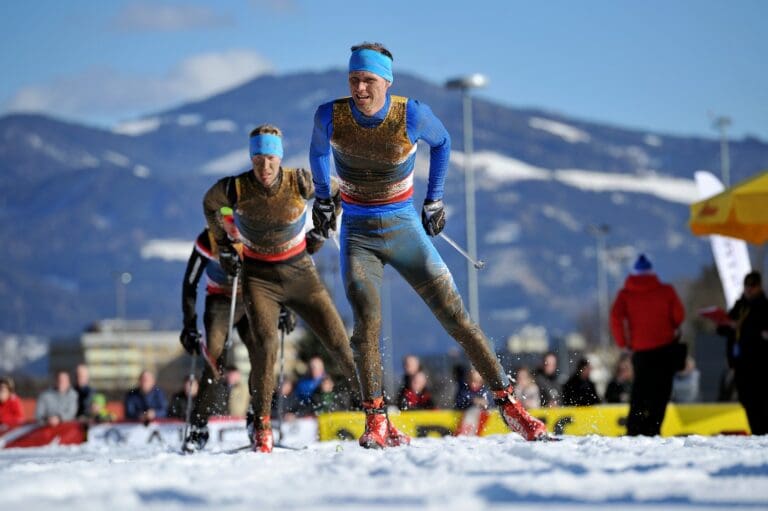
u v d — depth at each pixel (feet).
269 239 47.37
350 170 41.29
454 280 42.09
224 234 49.16
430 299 41.88
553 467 28.53
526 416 42.01
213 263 54.75
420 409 87.30
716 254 103.19
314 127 41.88
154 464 33.14
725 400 102.83
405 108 40.50
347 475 28.17
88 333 627.05
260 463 32.89
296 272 48.06
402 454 33.96
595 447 36.04
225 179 47.65
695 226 89.15
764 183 77.56
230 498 23.95
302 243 48.16
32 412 188.75
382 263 42.24
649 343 71.92
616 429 78.69
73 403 99.40
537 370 81.15
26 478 27.84
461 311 41.86
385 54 40.29
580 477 25.49
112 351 620.08
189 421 55.21
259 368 47.93
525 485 24.44
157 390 96.12
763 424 73.10
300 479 27.53
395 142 40.57
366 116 40.45
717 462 28.84
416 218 42.09
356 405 81.61
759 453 32.53
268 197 46.88
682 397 100.63
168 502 23.45
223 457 36.73
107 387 595.88
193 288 55.67
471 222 213.05
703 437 44.75
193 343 56.29
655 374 72.08
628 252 583.99
